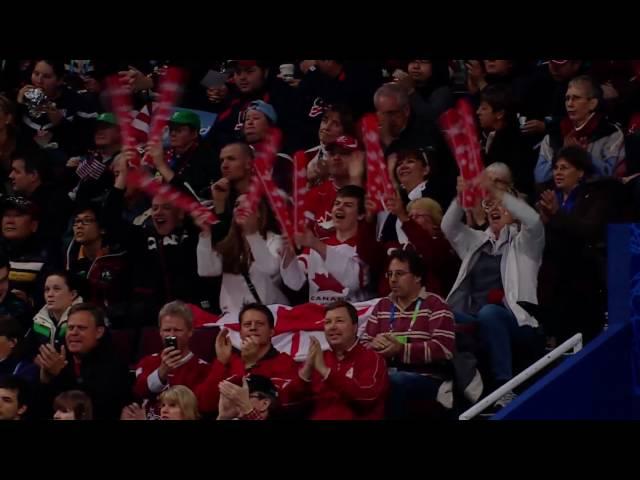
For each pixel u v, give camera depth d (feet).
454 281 131.13
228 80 163.73
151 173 149.07
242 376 123.95
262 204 135.13
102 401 128.26
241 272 135.44
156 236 138.92
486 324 124.77
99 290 140.26
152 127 142.00
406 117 146.20
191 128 149.38
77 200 154.20
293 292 135.44
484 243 129.39
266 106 151.12
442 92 149.28
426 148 140.46
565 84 147.95
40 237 152.05
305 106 154.30
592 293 126.31
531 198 141.49
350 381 119.55
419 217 132.36
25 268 147.54
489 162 142.31
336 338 121.19
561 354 120.88
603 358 114.83
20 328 136.26
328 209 139.95
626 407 114.73
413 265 124.26
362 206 133.18
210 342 130.41
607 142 138.21
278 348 127.95
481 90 147.64
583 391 114.62
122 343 135.64
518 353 126.31
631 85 147.84
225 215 137.90
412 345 122.72
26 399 127.24
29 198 153.79
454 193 139.44
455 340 124.16
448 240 130.21
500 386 123.75
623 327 115.03
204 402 125.49
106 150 155.22
